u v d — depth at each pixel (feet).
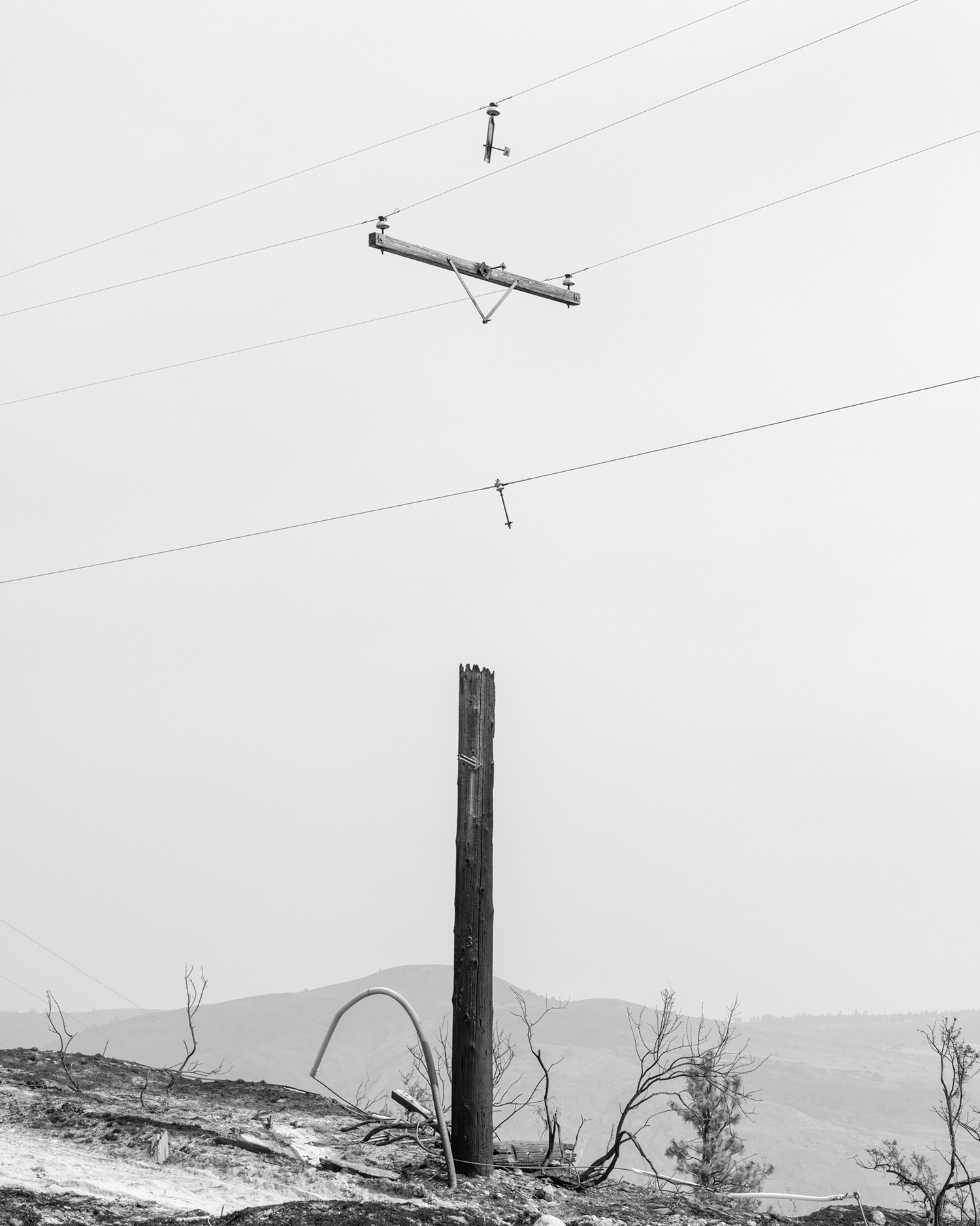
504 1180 48.88
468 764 51.49
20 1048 70.74
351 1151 49.96
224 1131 49.06
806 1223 50.47
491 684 52.65
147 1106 54.54
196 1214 36.70
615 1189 53.06
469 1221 39.50
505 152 49.70
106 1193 38.81
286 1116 56.54
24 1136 45.42
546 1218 40.57
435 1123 52.65
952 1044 50.06
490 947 50.67
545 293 51.90
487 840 51.24
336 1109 59.93
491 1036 50.03
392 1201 42.78
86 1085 59.06
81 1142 45.60
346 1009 47.37
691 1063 61.00
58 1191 38.29
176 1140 46.60
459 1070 49.49
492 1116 49.55
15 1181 38.83
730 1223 46.80
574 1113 642.22
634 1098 56.65
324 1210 37.17
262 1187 42.34
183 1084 64.69
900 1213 53.06
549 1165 54.19
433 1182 46.16
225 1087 64.34
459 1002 49.88
